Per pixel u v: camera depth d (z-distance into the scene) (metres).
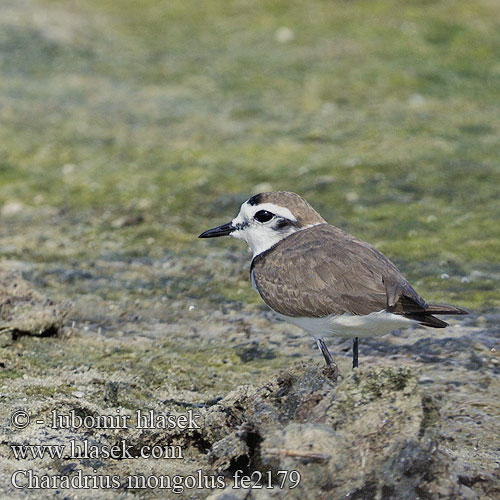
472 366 10.11
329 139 17.73
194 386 9.77
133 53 22.36
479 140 17.28
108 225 14.88
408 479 6.91
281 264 9.34
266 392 8.08
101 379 9.70
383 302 8.59
